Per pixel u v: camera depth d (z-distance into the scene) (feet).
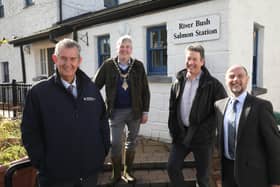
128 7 17.67
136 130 11.96
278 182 7.20
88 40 23.07
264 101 7.50
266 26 18.56
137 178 12.68
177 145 10.02
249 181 7.42
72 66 7.32
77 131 7.28
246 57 15.78
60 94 7.19
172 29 16.39
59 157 7.11
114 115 11.47
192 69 9.40
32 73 33.91
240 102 7.86
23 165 8.05
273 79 20.38
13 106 25.54
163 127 17.40
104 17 20.35
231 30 14.01
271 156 7.24
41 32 26.86
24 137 7.04
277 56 20.71
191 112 9.41
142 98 11.87
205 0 14.60
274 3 19.56
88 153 7.50
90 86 7.84
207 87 9.36
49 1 30.45
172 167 9.89
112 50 20.68
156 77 17.22
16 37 33.86
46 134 7.06
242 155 7.49
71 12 30.48
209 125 9.56
